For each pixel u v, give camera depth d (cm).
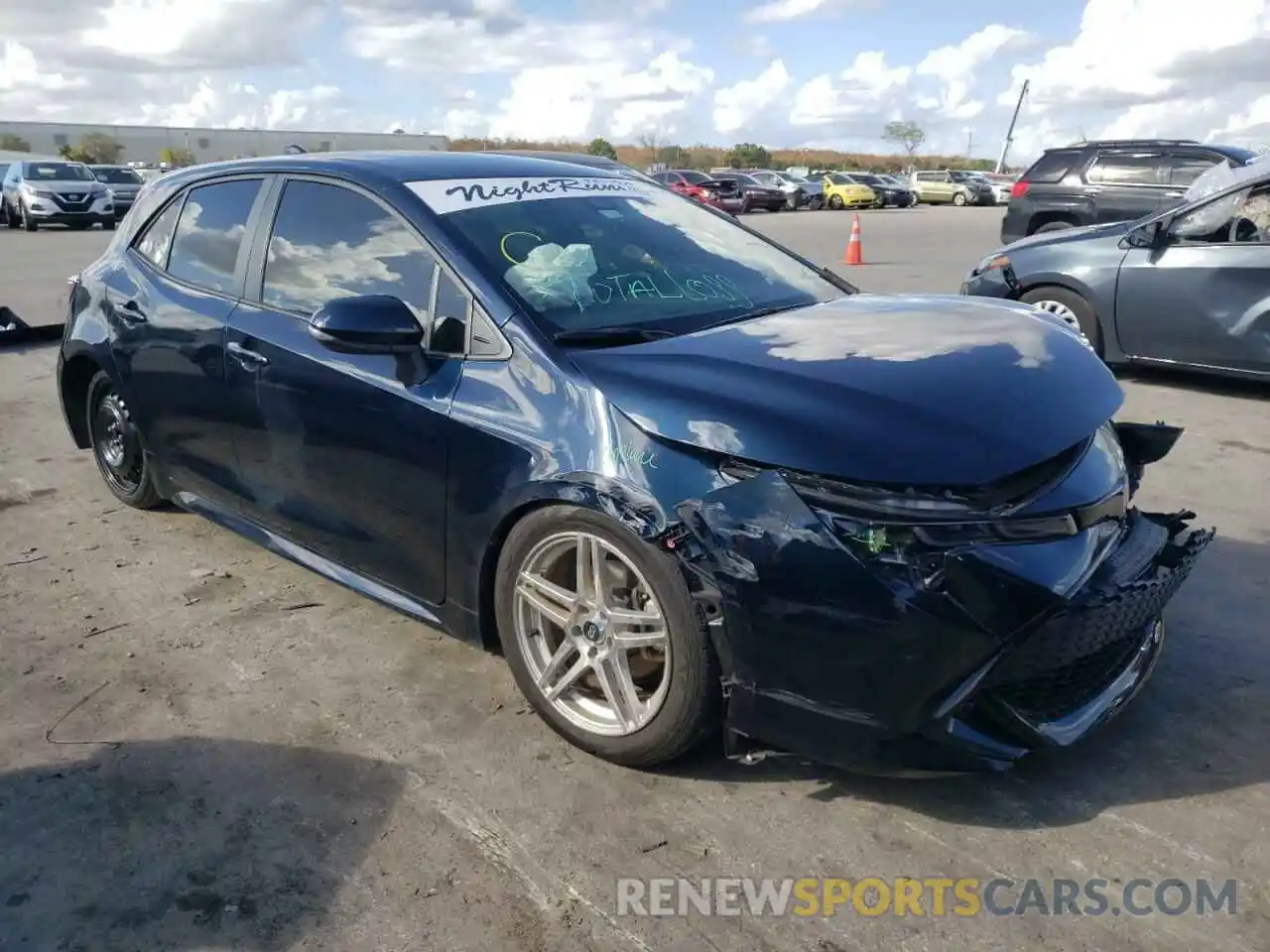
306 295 361
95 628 379
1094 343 726
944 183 4756
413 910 237
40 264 1549
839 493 238
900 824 263
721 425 253
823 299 371
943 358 279
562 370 283
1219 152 1198
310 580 419
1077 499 258
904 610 232
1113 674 282
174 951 226
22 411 700
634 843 258
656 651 280
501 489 290
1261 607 378
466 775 287
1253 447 576
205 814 271
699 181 3744
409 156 384
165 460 443
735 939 227
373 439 327
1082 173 1295
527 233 337
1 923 235
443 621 327
